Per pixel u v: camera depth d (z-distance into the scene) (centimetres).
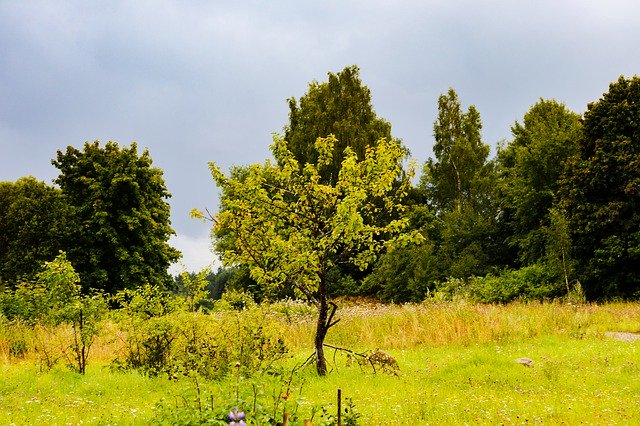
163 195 4925
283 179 1530
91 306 1584
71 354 1638
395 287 4634
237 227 1489
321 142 1509
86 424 880
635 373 1375
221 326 1466
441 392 1168
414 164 1533
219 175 1491
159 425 791
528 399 1066
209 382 1080
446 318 2250
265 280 1488
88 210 4422
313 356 1591
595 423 844
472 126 5678
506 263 4703
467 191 5456
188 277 1611
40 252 4088
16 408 1017
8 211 4469
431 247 4594
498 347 1848
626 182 3459
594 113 3744
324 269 1486
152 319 1552
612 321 2378
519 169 4538
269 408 779
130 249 4416
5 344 1909
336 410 924
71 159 4591
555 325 2252
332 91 5788
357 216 1377
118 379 1409
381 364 1467
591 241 3578
